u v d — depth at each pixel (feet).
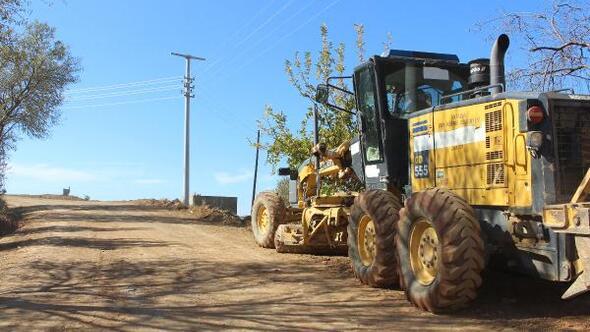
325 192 39.73
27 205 91.91
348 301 24.26
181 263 34.68
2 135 88.84
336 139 55.47
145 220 65.57
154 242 44.88
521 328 19.60
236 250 41.22
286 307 23.38
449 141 24.18
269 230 42.14
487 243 22.47
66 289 27.37
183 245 43.29
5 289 27.48
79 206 88.53
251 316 21.94
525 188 20.57
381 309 22.75
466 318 21.01
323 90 31.94
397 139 28.58
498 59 24.82
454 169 23.84
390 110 28.73
